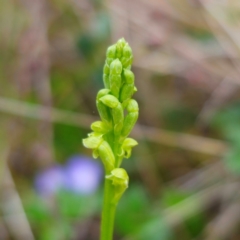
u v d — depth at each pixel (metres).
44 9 0.42
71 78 0.43
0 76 0.41
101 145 0.21
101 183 0.39
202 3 0.40
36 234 0.35
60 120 0.40
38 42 0.41
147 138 0.40
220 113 0.39
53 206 0.33
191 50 0.41
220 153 0.37
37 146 0.39
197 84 0.42
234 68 0.39
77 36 0.44
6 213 0.35
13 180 0.38
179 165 0.39
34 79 0.41
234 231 0.33
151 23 0.42
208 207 0.35
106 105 0.21
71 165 0.39
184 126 0.42
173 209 0.33
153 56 0.41
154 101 0.42
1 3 0.42
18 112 0.39
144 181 0.39
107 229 0.22
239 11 0.40
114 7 0.43
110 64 0.20
